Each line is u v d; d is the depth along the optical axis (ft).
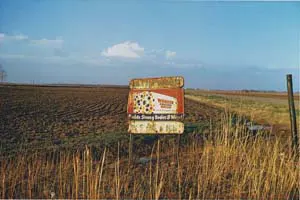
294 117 28.30
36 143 37.19
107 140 37.76
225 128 31.50
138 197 19.97
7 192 20.85
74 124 56.44
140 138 38.86
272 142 32.01
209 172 23.70
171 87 27.76
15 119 60.03
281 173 22.29
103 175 24.21
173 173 24.63
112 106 103.45
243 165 24.67
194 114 75.82
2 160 27.76
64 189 20.67
